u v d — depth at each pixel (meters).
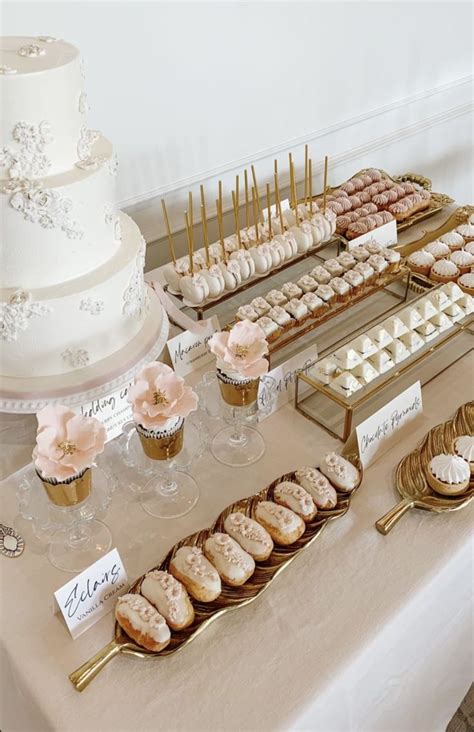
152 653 0.75
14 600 0.83
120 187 1.46
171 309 1.18
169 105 1.44
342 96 1.79
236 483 0.97
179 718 0.72
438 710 1.11
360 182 1.63
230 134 1.59
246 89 1.55
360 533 0.90
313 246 1.37
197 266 1.26
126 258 0.97
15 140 0.82
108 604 0.81
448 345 1.21
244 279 1.27
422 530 0.91
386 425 1.00
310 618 0.81
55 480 0.75
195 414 1.06
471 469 0.96
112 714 0.72
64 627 0.80
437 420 1.08
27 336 0.90
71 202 0.85
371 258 1.28
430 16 1.88
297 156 1.78
